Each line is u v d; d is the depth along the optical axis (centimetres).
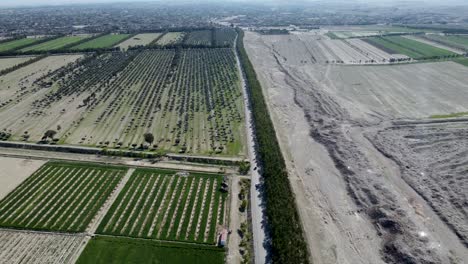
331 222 8481
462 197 9000
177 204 9150
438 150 11312
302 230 8200
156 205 9094
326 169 10644
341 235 8075
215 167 10888
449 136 12169
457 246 7575
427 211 8631
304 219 8569
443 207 8725
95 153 11725
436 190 9369
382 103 15762
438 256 7262
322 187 9788
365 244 7800
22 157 11444
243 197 9356
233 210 8906
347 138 12275
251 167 10838
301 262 7100
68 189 9756
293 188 9738
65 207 9006
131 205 9088
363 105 15525
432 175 10012
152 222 8481
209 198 9375
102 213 8794
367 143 11956
